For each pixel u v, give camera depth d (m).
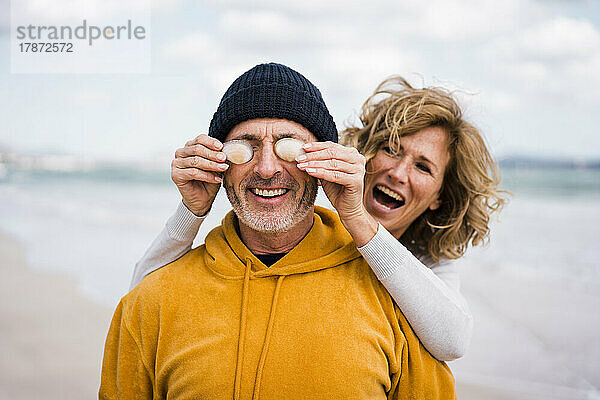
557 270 7.14
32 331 4.43
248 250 1.45
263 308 1.38
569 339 4.38
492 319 4.95
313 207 1.49
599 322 4.88
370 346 1.34
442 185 1.93
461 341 1.42
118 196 14.45
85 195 14.70
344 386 1.30
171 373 1.37
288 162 1.33
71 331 4.43
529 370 3.71
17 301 5.21
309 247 1.46
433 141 1.81
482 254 7.85
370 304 1.41
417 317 1.37
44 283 5.86
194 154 1.37
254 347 1.34
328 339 1.33
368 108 2.04
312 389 1.30
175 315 1.40
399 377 1.41
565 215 10.79
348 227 1.37
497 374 3.63
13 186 16.44
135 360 1.44
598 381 3.53
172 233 1.54
